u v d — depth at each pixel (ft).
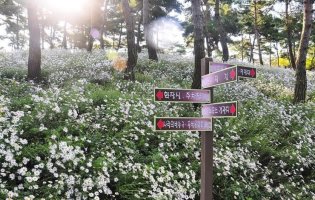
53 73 45.70
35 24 43.73
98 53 65.98
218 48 130.72
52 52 68.39
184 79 48.88
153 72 52.13
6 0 133.18
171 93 17.72
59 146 19.71
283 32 136.26
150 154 24.14
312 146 30.96
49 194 17.54
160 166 22.50
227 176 24.13
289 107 39.55
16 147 19.22
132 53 46.01
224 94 40.73
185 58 67.41
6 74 45.32
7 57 60.13
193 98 18.07
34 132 21.99
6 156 18.33
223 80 16.76
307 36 43.29
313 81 62.90
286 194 23.97
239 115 33.94
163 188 20.13
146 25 67.05
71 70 48.49
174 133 26.68
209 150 17.90
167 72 53.88
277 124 33.58
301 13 106.42
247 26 145.59
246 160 24.91
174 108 32.14
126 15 46.73
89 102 28.76
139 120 27.30
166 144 25.26
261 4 119.65
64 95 28.60
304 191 24.57
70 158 19.33
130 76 45.16
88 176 19.61
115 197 19.71
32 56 43.65
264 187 24.07
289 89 50.80
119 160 21.75
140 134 25.80
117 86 39.29
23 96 31.53
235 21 128.47
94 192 18.94
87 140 22.03
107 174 19.33
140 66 56.29
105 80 43.68
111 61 54.44
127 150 22.63
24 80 41.24
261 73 60.44
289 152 28.71
